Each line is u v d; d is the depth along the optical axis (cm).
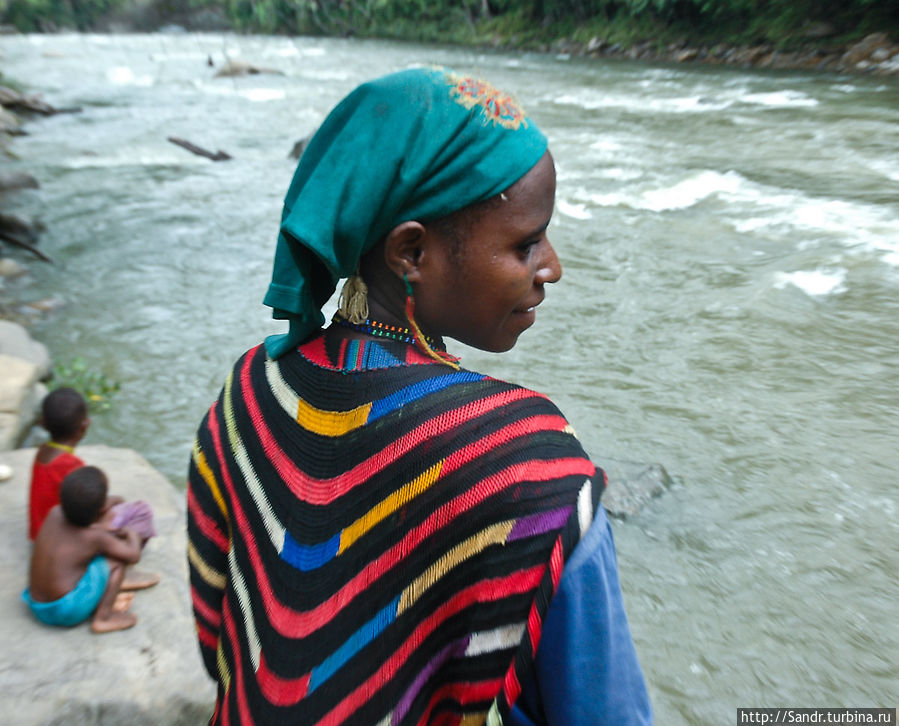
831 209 985
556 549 73
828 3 2420
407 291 86
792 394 583
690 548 421
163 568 319
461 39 3606
